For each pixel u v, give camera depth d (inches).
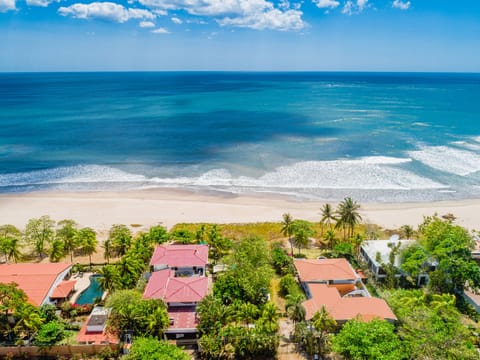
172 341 1549.0
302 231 2262.6
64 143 4840.1
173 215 2874.0
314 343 1517.0
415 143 4795.8
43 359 1510.8
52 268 1964.8
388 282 2011.6
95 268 2150.6
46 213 2888.8
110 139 5049.2
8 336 1592.0
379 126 5866.1
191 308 1688.0
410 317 1525.6
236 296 1761.8
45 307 1670.8
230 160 4153.5
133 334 1544.0
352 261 2214.6
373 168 3873.0
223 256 2252.7
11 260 2236.7
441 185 3479.3
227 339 1498.5
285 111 7401.6
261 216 2861.7
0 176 3703.3
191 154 4379.9
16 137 5128.0
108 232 2588.6
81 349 1512.1
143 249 2122.3
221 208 3002.0
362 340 1314.0
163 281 1833.2
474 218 2851.9
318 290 1813.5
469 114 7071.9
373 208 3021.7
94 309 1676.9
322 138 5073.8
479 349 1469.0
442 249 1897.1
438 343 1327.5
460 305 1820.9
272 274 2003.0
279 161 4101.9
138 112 7229.3
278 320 1705.2
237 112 7263.8
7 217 2810.0
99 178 3671.3
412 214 2910.9
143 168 3937.0
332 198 3211.1
